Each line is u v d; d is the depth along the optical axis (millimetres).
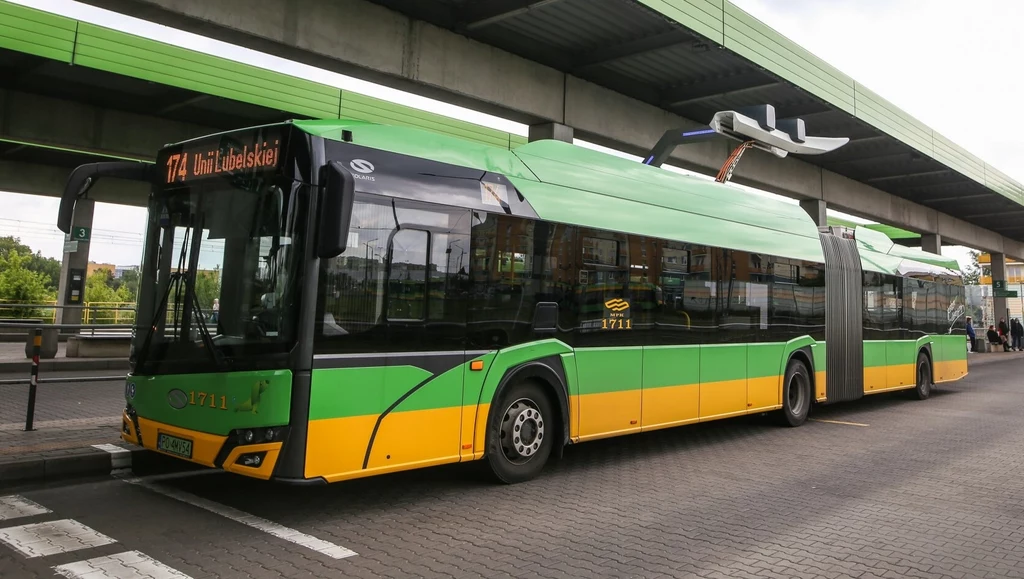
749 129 11891
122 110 15383
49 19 12039
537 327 6926
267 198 5344
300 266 5180
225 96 14070
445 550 4891
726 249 9672
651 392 8227
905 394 15758
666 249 8633
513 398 6797
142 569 4348
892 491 6910
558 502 6262
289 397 5062
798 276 11195
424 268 5961
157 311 5906
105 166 6199
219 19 9492
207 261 5625
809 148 13516
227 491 6328
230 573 4324
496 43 12641
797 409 11125
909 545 5238
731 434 10359
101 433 7680
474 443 6332
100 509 5641
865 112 17031
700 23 12086
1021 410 13414
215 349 5379
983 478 7523
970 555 5035
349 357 5363
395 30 11336
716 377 9289
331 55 10562
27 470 6270
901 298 14328
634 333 8055
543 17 11836
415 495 6398
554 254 7172
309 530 5270
